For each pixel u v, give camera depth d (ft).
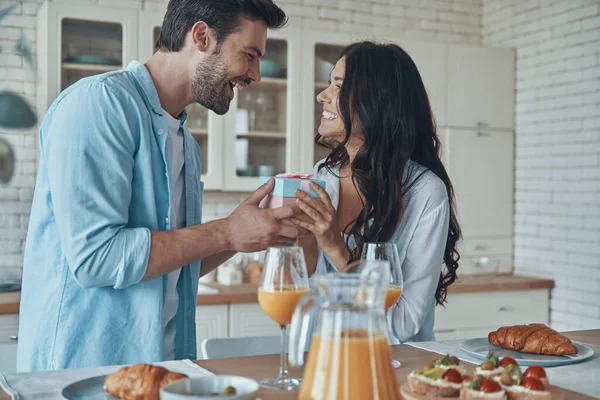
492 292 13.41
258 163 12.81
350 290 3.02
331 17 14.24
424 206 6.30
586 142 13.26
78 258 5.24
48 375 4.36
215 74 5.95
